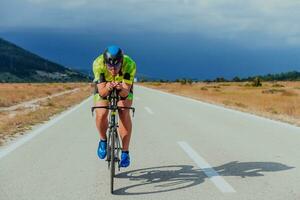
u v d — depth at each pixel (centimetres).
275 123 1367
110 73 550
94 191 524
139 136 1056
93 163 704
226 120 1471
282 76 18775
